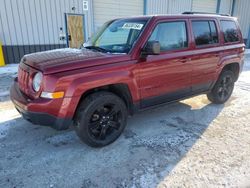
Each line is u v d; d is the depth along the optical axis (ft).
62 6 33.47
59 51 11.55
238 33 16.51
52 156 10.04
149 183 8.43
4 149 10.48
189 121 13.78
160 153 10.33
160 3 44.47
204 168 9.30
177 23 12.42
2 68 28.91
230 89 16.92
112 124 10.98
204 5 52.54
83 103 9.91
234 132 12.42
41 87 9.14
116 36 12.22
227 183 8.46
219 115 14.75
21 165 9.38
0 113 14.53
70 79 9.10
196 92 14.47
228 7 57.21
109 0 38.42
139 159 9.88
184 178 8.70
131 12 41.45
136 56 10.80
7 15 30.17
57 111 9.20
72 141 11.32
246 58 42.06
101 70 9.78
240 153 10.39
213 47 14.34
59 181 8.50
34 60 10.14
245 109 15.87
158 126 13.04
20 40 31.78
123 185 8.33
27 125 12.87
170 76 12.30
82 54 10.62
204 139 11.62
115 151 10.48
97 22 38.27
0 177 8.66
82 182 8.48
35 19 32.01
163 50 11.90
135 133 12.17
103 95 10.19
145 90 11.51
